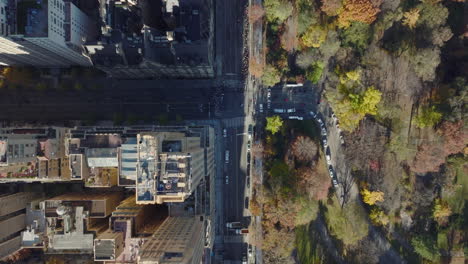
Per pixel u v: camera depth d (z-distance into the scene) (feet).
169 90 536.01
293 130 526.16
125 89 533.96
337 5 467.93
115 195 495.82
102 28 420.77
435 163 485.15
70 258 514.68
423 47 494.59
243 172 541.75
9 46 409.28
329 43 481.46
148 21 437.58
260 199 501.56
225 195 546.67
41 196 506.89
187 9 421.18
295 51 518.37
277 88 532.73
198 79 534.78
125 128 457.68
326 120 533.96
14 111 532.32
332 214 538.88
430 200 511.81
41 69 527.81
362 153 501.97
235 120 537.65
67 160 459.73
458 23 507.71
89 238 456.86
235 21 527.81
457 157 497.87
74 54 451.94
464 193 531.91
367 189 517.55
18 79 518.78
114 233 414.00
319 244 541.34
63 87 524.52
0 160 369.91
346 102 485.15
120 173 362.94
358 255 525.34
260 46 513.86
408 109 521.65
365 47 504.43
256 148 515.91
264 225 496.23
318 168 534.78
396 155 518.37
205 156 455.22
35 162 425.69
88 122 527.81
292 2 504.43
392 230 542.98
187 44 419.33
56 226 464.24
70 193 506.89
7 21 381.19
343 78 494.18
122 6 428.97
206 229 458.09
